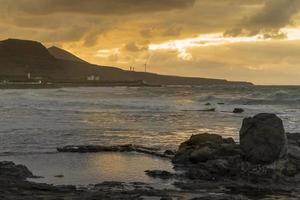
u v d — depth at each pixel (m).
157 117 58.78
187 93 138.00
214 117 59.12
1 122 48.00
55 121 50.44
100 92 160.50
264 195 18.16
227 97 98.44
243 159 22.81
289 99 81.69
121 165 24.95
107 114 62.97
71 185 19.22
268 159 22.19
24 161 25.92
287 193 18.53
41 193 17.45
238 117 58.91
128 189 18.77
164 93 142.25
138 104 87.50
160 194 17.86
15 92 158.62
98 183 20.11
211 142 26.47
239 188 19.31
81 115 60.28
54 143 33.00
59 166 24.53
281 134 22.38
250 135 22.73
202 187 19.41
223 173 21.66
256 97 94.44
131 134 39.69
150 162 25.89
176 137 37.84
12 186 18.59
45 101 97.12
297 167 22.09
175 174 22.14
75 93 149.25
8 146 31.11
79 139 35.62
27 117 55.22
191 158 24.78
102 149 30.00
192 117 59.28
